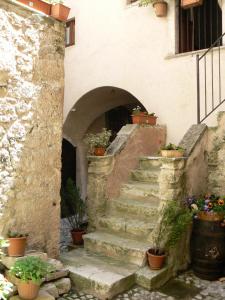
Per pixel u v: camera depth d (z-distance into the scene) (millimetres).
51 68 4328
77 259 4590
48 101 4301
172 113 6320
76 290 4023
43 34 4203
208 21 6891
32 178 4141
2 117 3787
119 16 7234
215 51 5750
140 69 6840
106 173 5398
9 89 3850
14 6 3852
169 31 6355
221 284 4266
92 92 7891
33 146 4141
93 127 9203
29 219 4117
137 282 4133
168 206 4398
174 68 6281
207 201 4547
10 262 3654
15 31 3881
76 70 8180
